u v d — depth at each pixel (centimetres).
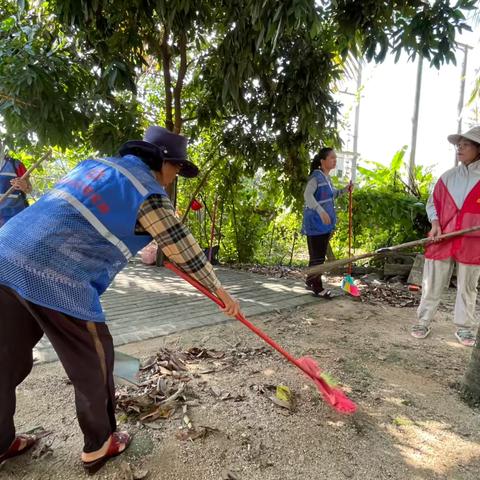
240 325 365
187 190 707
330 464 186
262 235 736
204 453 189
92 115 442
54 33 436
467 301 340
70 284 150
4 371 160
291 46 448
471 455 196
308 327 372
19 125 419
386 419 224
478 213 325
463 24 322
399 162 665
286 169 620
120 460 183
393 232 627
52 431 202
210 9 420
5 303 153
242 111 505
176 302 428
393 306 459
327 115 497
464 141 324
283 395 237
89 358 159
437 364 300
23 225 152
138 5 371
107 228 149
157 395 234
